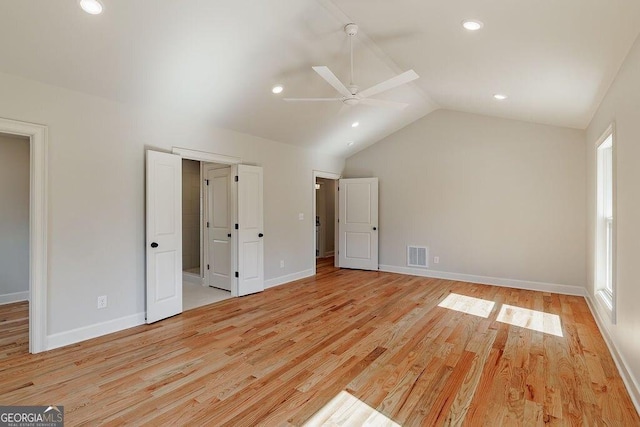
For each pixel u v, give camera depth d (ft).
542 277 17.42
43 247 10.06
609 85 10.48
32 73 9.62
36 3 7.84
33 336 9.97
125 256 12.06
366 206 22.50
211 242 18.16
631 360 8.09
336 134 19.63
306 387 8.21
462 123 19.43
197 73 11.50
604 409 7.30
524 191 17.80
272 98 14.30
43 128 10.03
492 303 15.15
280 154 18.79
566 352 10.11
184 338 11.20
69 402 7.54
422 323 12.60
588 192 15.47
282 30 10.54
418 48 11.23
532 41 8.95
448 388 8.16
